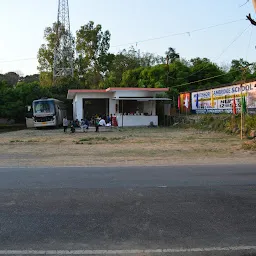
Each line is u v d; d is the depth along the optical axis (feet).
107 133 90.27
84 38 218.79
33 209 21.20
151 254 14.98
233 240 16.42
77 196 24.04
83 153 50.88
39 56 215.31
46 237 16.87
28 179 30.12
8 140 72.84
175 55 203.82
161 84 140.87
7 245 15.97
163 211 20.65
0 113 146.82
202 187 26.40
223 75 152.56
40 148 58.29
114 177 30.71
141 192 25.00
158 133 87.20
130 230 17.71
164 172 33.22
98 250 15.39
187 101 124.98
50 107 121.19
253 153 48.47
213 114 99.81
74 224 18.60
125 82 170.19
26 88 152.76
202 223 18.65
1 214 20.29
